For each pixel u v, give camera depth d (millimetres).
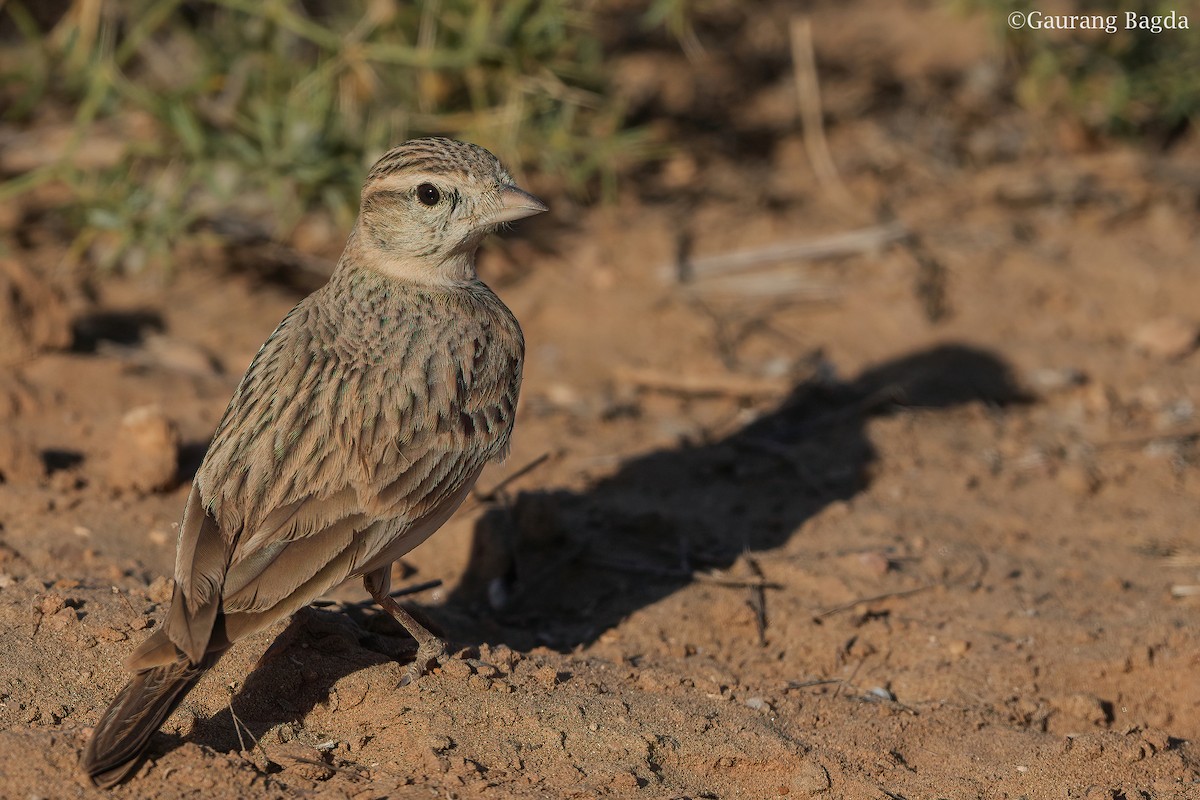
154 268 15922
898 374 14852
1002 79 20797
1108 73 19422
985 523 12297
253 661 8859
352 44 15758
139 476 11570
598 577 11438
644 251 16844
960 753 9031
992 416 14234
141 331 14773
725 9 21688
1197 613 10805
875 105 20219
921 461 13406
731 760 8633
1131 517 12531
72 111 18219
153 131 17250
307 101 15938
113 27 17141
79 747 7758
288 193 16328
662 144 18984
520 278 16234
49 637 8891
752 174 18641
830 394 14469
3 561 10102
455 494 8938
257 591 7738
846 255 16906
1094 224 17734
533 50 16281
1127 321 15883
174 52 18328
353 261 9602
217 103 16984
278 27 16562
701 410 14273
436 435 8719
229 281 15844
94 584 9766
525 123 16625
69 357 13695
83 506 11242
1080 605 10984
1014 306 16031
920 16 22562
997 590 11180
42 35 18922
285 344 8930
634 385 14570
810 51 18766
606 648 10398
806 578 11211
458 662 8984
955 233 17375
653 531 12055
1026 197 18094
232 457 8234
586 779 8195
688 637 10609
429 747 8258
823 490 12852
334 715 8609
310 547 8016
